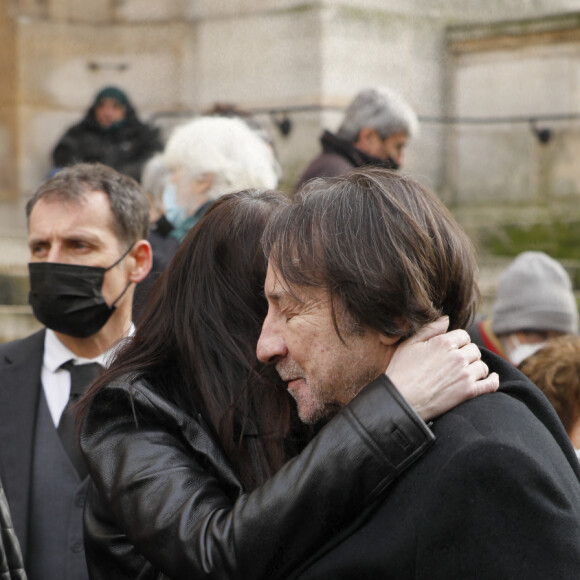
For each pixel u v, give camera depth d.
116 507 1.97
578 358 2.93
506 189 9.80
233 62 9.07
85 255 3.07
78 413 2.12
